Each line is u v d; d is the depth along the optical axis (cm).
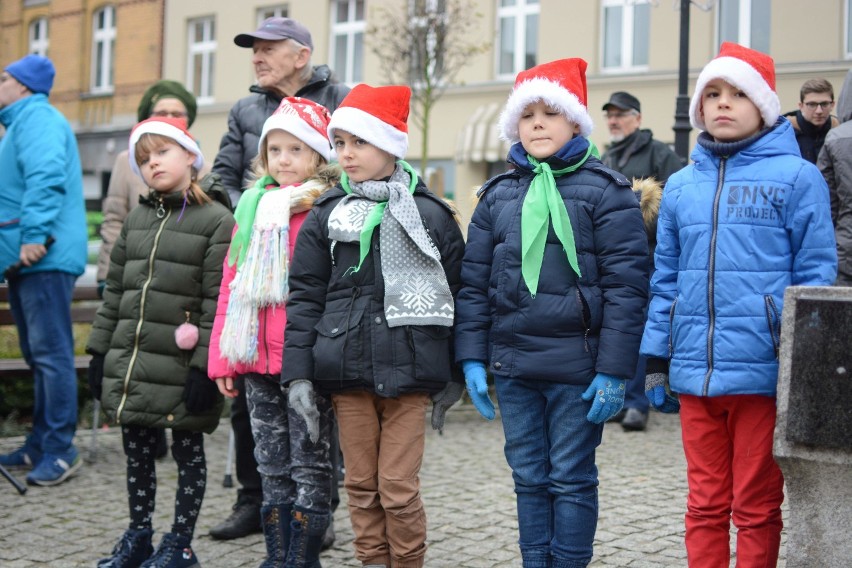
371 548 374
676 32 1558
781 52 1416
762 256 338
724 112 350
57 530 499
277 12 2095
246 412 482
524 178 369
